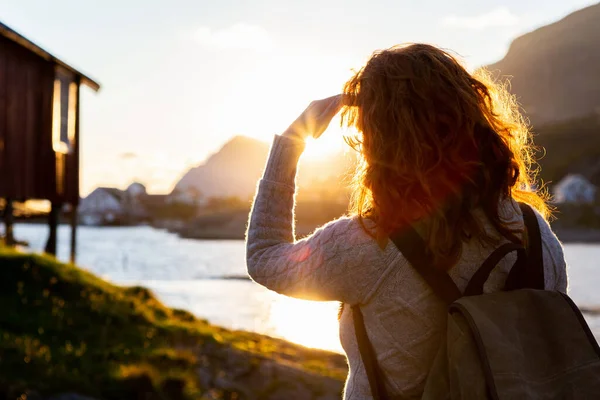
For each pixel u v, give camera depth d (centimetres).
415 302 136
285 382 945
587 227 11906
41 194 1722
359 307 143
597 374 130
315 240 142
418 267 135
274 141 154
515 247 139
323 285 140
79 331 977
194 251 8506
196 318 1305
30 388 717
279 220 151
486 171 137
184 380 831
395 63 145
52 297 1080
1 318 945
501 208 144
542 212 159
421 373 138
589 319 2123
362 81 147
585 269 4681
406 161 136
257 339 1254
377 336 140
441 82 140
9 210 1636
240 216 16425
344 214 150
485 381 125
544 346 132
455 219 134
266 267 146
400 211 137
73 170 1930
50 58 1669
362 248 138
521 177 154
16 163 1619
